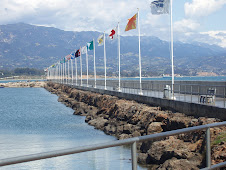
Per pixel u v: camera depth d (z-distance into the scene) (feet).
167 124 73.41
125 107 106.93
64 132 103.86
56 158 11.30
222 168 18.85
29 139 77.15
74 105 190.70
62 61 429.38
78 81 379.55
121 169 12.87
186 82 119.44
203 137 17.85
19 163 10.24
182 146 23.09
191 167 19.47
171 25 91.30
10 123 137.80
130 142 13.15
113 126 99.50
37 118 152.87
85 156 11.89
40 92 440.45
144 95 110.42
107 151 12.51
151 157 21.02
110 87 212.84
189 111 74.49
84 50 255.09
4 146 48.03
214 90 91.15
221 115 60.80
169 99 87.92
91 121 122.01
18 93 421.59
